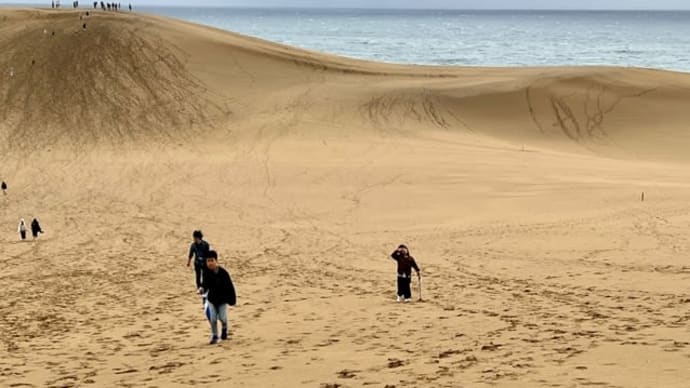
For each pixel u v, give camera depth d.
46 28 89.50
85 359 15.80
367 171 50.59
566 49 195.50
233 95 74.00
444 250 30.84
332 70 85.88
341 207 42.09
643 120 66.19
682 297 20.02
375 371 12.85
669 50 191.88
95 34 86.62
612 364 12.41
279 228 37.88
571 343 14.58
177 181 50.28
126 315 21.28
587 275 24.33
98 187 49.56
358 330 17.44
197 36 90.56
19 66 78.50
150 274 28.72
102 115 68.56
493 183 45.81
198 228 38.62
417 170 50.28
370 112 68.50
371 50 179.75
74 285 27.11
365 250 31.92
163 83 75.81
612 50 192.00
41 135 64.25
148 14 107.00
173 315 20.86
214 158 56.69
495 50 187.88
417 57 160.62
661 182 45.34
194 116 68.50
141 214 42.31
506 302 20.55
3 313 22.47
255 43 96.06
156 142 62.31
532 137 63.78
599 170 50.00
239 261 30.58
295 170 51.78
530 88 72.31
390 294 22.73
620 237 31.19
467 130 65.00
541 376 11.77
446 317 18.59
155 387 12.72
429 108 69.50
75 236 37.81
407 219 38.62
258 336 17.25
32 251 34.72
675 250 28.06
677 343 13.96
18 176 53.38
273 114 68.06
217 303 16.53
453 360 13.50
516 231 34.06
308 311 20.47
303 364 13.75
